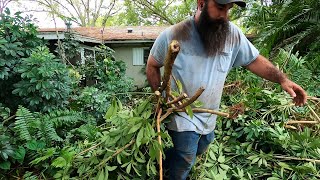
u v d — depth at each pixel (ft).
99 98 12.24
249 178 6.51
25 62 10.66
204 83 5.39
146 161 6.31
